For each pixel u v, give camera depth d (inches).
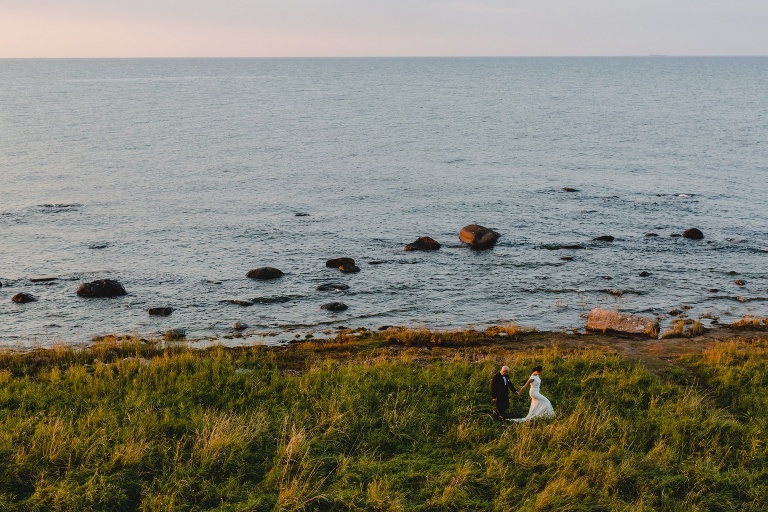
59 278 1466.5
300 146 3631.9
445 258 1670.8
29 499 516.4
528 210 2208.4
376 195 2433.6
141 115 5083.7
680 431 704.4
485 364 917.8
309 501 540.1
